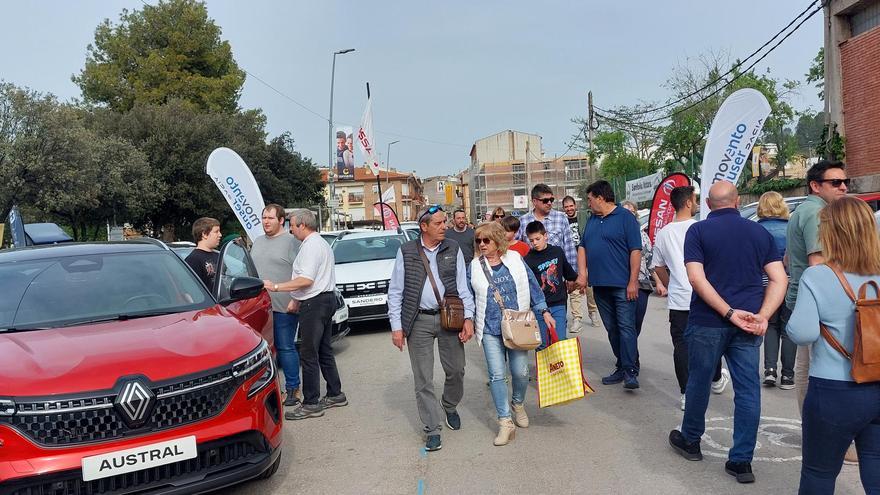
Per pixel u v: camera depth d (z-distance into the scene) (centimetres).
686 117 3091
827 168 482
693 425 480
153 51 4050
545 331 618
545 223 830
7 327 459
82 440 372
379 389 752
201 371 404
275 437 441
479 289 558
